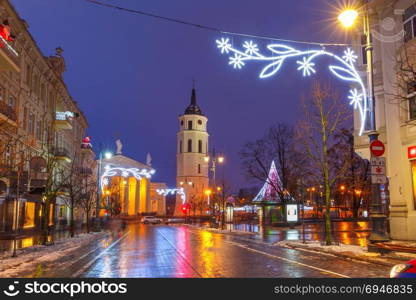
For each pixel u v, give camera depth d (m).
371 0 21.23
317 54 14.36
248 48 12.72
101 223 50.22
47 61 40.25
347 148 49.06
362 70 22.16
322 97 21.17
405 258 13.22
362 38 22.44
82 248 21.11
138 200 102.50
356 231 34.28
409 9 19.81
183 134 106.75
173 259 15.21
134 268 12.75
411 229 19.31
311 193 63.59
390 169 20.64
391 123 20.61
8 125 25.55
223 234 35.41
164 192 107.88
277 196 46.78
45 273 11.91
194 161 105.25
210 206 81.69
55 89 42.69
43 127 38.72
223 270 11.97
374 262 13.27
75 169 48.22
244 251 18.45
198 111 110.12
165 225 66.69
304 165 39.44
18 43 31.20
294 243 21.25
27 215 35.34
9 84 29.77
